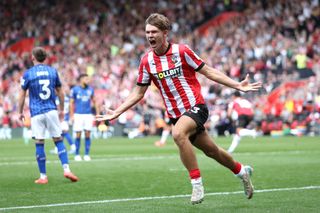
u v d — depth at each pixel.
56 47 51.53
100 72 46.06
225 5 52.41
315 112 38.31
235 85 9.40
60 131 14.25
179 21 52.75
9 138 40.56
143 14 54.00
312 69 42.31
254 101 39.75
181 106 9.68
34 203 10.77
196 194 9.32
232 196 11.34
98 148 27.86
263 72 43.22
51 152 24.94
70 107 21.19
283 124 38.53
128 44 50.19
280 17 48.28
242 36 47.00
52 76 14.39
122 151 25.58
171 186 13.01
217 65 44.28
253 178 14.23
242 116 23.94
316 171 15.82
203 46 48.06
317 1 48.44
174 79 9.64
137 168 17.20
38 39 53.41
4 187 13.09
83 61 48.91
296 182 13.41
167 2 54.59
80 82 21.39
